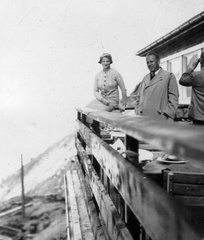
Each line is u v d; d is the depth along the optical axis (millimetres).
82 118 5734
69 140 24844
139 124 1219
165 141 812
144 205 1369
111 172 2205
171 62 11234
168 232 1083
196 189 2031
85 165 5004
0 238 18781
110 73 6312
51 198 22328
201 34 8633
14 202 23000
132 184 1579
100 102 6359
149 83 4480
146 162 2641
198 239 887
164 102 4375
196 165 667
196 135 766
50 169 24156
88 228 4184
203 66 4676
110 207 2428
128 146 1906
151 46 11719
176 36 9586
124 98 6453
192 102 4926
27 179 24125
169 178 2041
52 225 19812
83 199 5551
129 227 2117
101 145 2742
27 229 19531
